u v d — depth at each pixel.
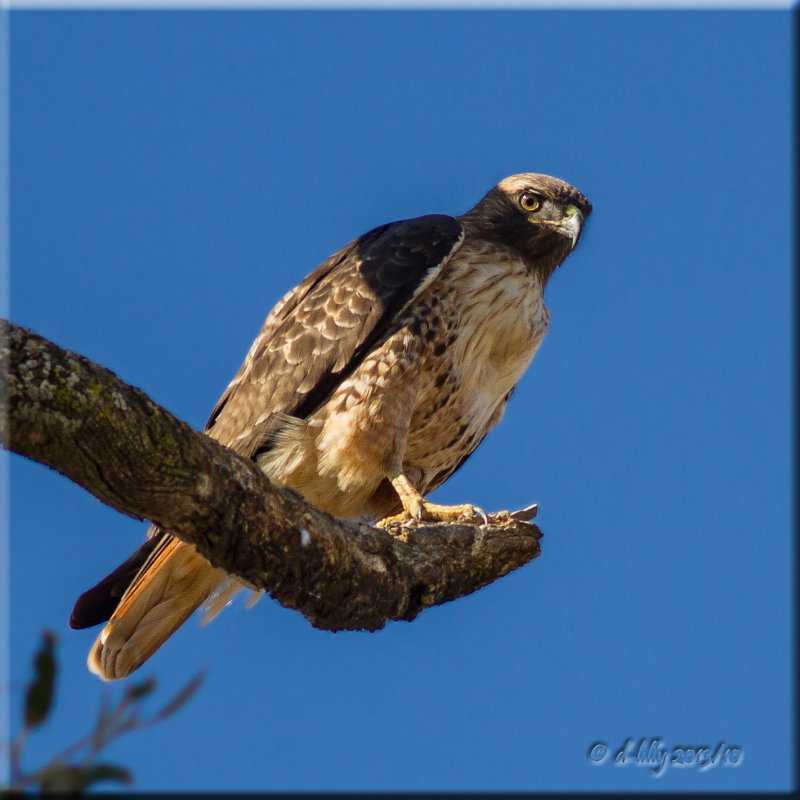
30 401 6.97
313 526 9.01
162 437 7.60
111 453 7.39
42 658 3.66
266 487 8.67
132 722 3.63
